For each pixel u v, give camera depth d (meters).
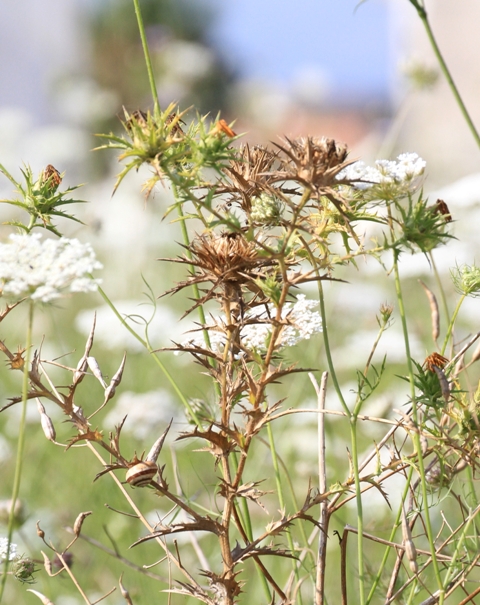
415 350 2.91
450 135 6.34
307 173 1.58
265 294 1.62
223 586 1.65
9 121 6.41
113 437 1.62
